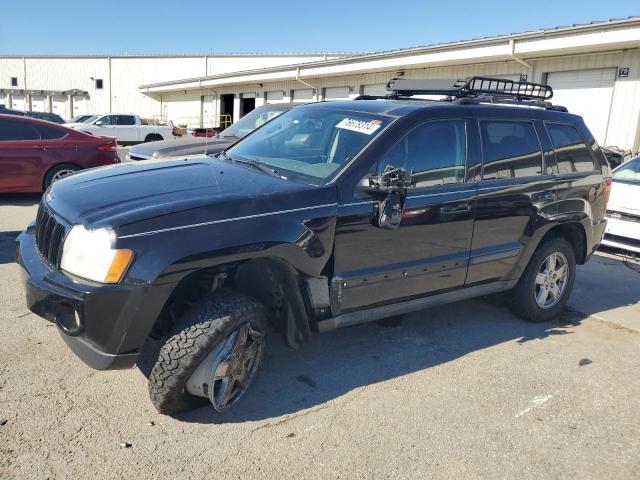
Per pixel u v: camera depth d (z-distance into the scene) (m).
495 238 4.32
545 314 4.97
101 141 9.96
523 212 4.45
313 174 3.56
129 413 3.15
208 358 2.98
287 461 2.84
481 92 4.71
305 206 3.26
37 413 3.08
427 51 16.83
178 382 2.92
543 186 4.58
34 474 2.61
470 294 4.35
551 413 3.46
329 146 3.84
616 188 7.46
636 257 7.50
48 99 50.00
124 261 2.70
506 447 3.08
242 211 3.04
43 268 3.04
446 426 3.25
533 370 4.04
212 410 3.24
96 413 3.13
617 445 3.17
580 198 4.92
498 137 4.36
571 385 3.84
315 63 22.02
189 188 3.18
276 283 3.33
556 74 14.45
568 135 4.97
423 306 4.05
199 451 2.87
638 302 5.66
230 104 32.34
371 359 4.05
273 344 4.19
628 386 3.87
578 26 12.56
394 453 2.96
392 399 3.51
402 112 3.87
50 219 3.15
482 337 4.59
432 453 2.99
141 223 2.77
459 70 17.02
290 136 4.18
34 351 3.77
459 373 3.92
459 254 4.10
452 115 4.08
